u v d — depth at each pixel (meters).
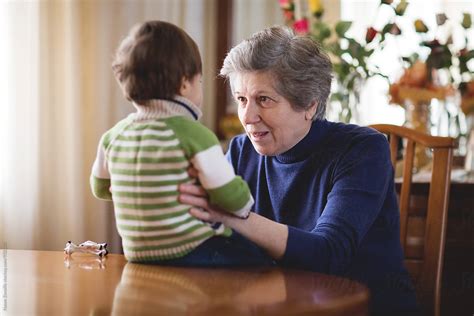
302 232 1.32
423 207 2.03
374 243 1.57
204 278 1.14
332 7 3.73
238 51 1.51
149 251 1.21
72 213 3.13
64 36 3.10
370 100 3.61
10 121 2.97
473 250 2.11
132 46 1.19
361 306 1.01
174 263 1.23
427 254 1.81
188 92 1.21
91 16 3.18
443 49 2.49
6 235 2.97
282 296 1.01
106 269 1.22
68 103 3.12
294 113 1.52
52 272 1.21
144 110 1.21
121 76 1.21
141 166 1.17
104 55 3.21
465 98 2.57
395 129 1.89
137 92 1.19
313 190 1.57
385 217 1.58
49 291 1.06
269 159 1.67
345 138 1.56
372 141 1.54
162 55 1.17
